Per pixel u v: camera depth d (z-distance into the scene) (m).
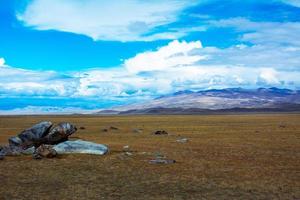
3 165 37.38
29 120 175.62
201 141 62.16
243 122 138.88
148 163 38.44
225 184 29.16
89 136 74.38
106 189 27.62
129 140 64.81
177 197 25.36
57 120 179.88
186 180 30.61
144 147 53.16
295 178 31.34
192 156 43.88
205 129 96.12
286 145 55.47
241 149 50.69
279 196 25.55
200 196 25.64
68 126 47.47
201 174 33.03
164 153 46.41
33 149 44.22
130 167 36.31
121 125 124.06
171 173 33.47
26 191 27.03
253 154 45.59
